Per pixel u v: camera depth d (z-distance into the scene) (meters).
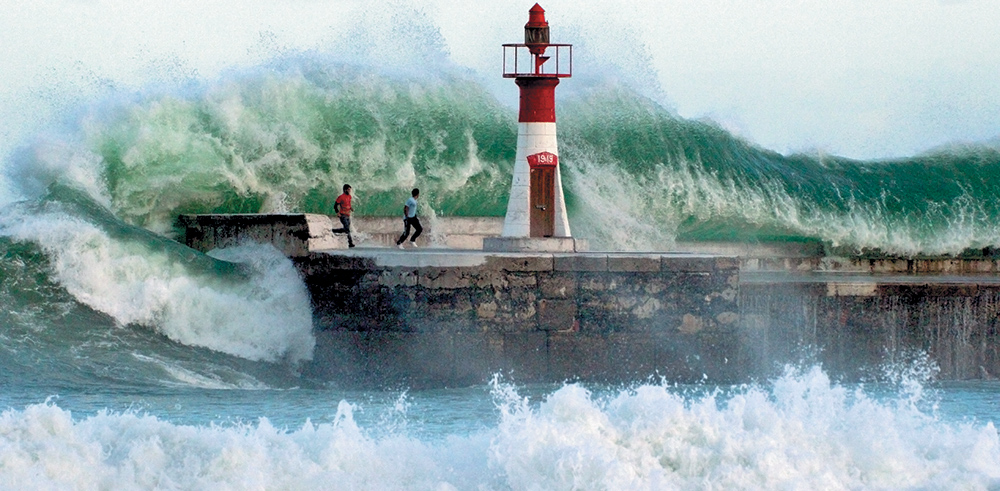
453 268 64.69
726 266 65.50
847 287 66.88
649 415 38.97
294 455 37.28
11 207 68.94
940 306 67.31
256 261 68.12
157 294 64.81
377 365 65.00
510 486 36.72
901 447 39.03
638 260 65.00
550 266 64.75
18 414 37.81
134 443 36.56
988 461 38.91
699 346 65.38
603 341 64.94
